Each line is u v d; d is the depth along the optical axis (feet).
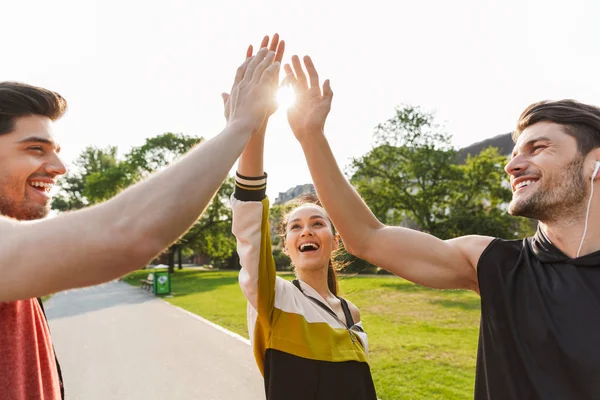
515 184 5.70
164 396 18.71
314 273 8.51
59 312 50.67
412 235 6.72
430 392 17.20
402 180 103.55
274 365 6.83
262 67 3.91
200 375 21.67
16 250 2.80
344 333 7.59
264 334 7.25
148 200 2.98
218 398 18.35
